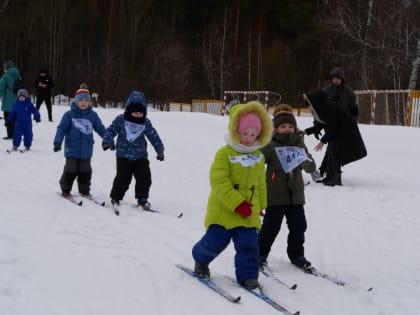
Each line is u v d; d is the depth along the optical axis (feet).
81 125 23.22
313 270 15.37
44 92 55.88
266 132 14.14
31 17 159.12
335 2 134.31
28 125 35.99
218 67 152.46
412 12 101.86
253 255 13.67
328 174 29.09
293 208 15.80
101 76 144.87
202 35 165.37
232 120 13.94
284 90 144.87
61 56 152.66
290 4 149.59
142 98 22.54
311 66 147.95
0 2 157.07
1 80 45.73
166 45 153.07
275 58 150.10
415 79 96.94
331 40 132.26
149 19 165.48
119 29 154.81
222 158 13.79
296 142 15.89
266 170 15.76
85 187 23.94
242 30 159.84
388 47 101.19
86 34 158.20
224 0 159.43
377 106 78.02
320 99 28.63
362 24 106.22
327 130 28.48
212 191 13.84
